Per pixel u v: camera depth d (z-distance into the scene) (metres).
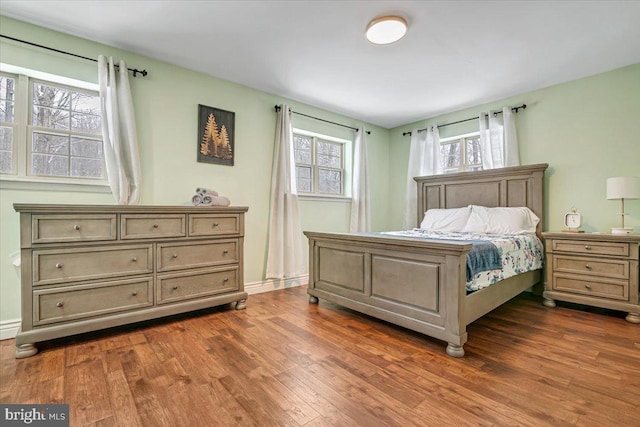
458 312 1.93
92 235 2.15
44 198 2.37
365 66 2.99
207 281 2.69
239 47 2.66
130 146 2.64
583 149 3.19
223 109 3.30
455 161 4.39
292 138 3.77
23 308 1.93
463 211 3.71
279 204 3.62
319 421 1.33
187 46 2.65
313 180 4.29
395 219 5.02
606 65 2.94
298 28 2.38
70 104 2.57
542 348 2.06
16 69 2.29
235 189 3.39
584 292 2.83
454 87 3.46
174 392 1.53
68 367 1.78
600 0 2.02
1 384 1.59
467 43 2.56
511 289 2.66
